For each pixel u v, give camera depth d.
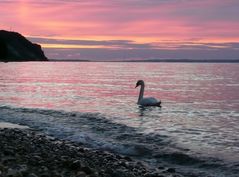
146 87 60.84
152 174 11.88
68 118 23.78
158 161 14.09
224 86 64.81
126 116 25.39
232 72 156.38
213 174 12.40
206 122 23.44
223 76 111.56
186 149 15.54
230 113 28.62
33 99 37.75
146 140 17.27
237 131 19.94
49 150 14.41
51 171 10.73
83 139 17.70
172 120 23.98
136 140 17.25
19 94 43.47
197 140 17.36
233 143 16.77
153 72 145.88
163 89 56.78
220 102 37.66
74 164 11.23
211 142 16.98
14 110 27.95
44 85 61.44
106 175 11.26
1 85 59.12
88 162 12.85
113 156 14.31
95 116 24.62
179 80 84.62
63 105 32.47
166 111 29.17
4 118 24.17
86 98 39.56
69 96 41.69
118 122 22.36
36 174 10.29
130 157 14.69
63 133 19.19
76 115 25.03
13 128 20.08
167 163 13.82
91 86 60.56
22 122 22.66
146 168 13.02
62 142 16.81
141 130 19.78
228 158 14.10
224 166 13.16
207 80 85.75
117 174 11.51
